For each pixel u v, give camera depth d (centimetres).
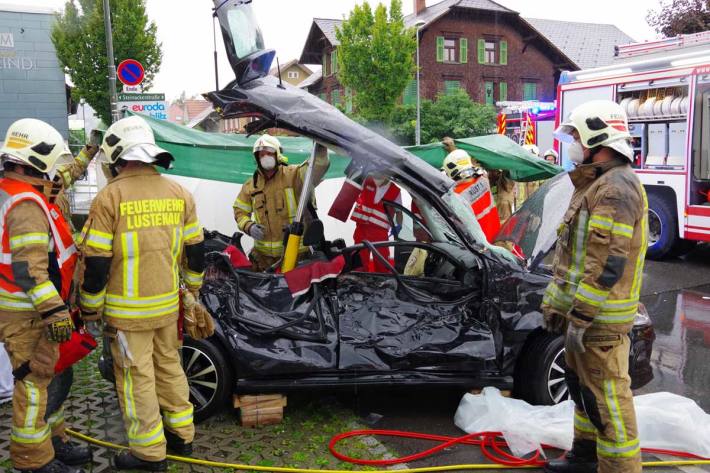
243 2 397
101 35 1975
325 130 386
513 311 405
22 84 1614
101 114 2072
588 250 308
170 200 336
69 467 331
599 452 323
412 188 398
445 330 405
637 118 998
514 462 359
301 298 411
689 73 914
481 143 777
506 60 3931
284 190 510
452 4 3678
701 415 392
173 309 338
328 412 428
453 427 410
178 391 353
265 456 366
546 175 756
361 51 2822
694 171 930
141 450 330
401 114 3136
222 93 392
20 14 1587
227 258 413
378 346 397
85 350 324
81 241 331
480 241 413
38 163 305
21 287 299
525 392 416
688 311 714
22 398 313
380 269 460
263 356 387
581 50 4272
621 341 320
